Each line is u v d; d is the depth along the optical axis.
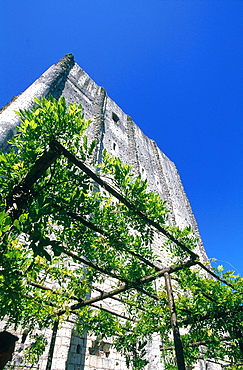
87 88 21.22
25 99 11.51
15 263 2.73
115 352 9.89
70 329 8.42
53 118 3.58
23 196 3.34
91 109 19.70
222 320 6.87
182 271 6.12
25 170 3.57
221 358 8.62
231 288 6.74
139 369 6.82
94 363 8.84
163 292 7.02
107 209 4.55
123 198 4.00
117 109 25.81
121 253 5.05
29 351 6.29
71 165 3.79
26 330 7.48
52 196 3.74
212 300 6.82
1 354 2.25
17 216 3.20
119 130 23.16
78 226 4.38
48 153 3.24
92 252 4.92
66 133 3.77
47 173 3.77
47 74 15.48
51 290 5.74
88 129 17.34
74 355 8.30
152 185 22.56
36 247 2.71
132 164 20.92
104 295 5.78
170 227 4.97
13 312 2.99
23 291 4.61
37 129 3.51
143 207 4.11
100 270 5.17
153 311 7.54
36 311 5.72
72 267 8.84
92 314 7.81
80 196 3.82
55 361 7.43
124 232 4.72
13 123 9.43
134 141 23.75
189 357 8.82
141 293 6.64
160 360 9.96
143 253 5.14
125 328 8.03
